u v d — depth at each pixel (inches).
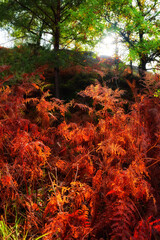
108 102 86.4
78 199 52.5
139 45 394.0
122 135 73.6
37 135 77.1
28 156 61.7
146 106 78.4
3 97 80.4
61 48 434.3
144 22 372.2
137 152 69.1
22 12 417.7
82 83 431.5
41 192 69.4
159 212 55.6
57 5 402.9
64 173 72.7
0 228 52.9
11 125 74.6
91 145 80.8
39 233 56.0
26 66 325.1
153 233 48.4
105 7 416.8
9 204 62.9
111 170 60.4
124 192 52.2
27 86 87.3
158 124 72.6
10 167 63.7
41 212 63.2
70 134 83.2
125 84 422.3
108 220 52.7
